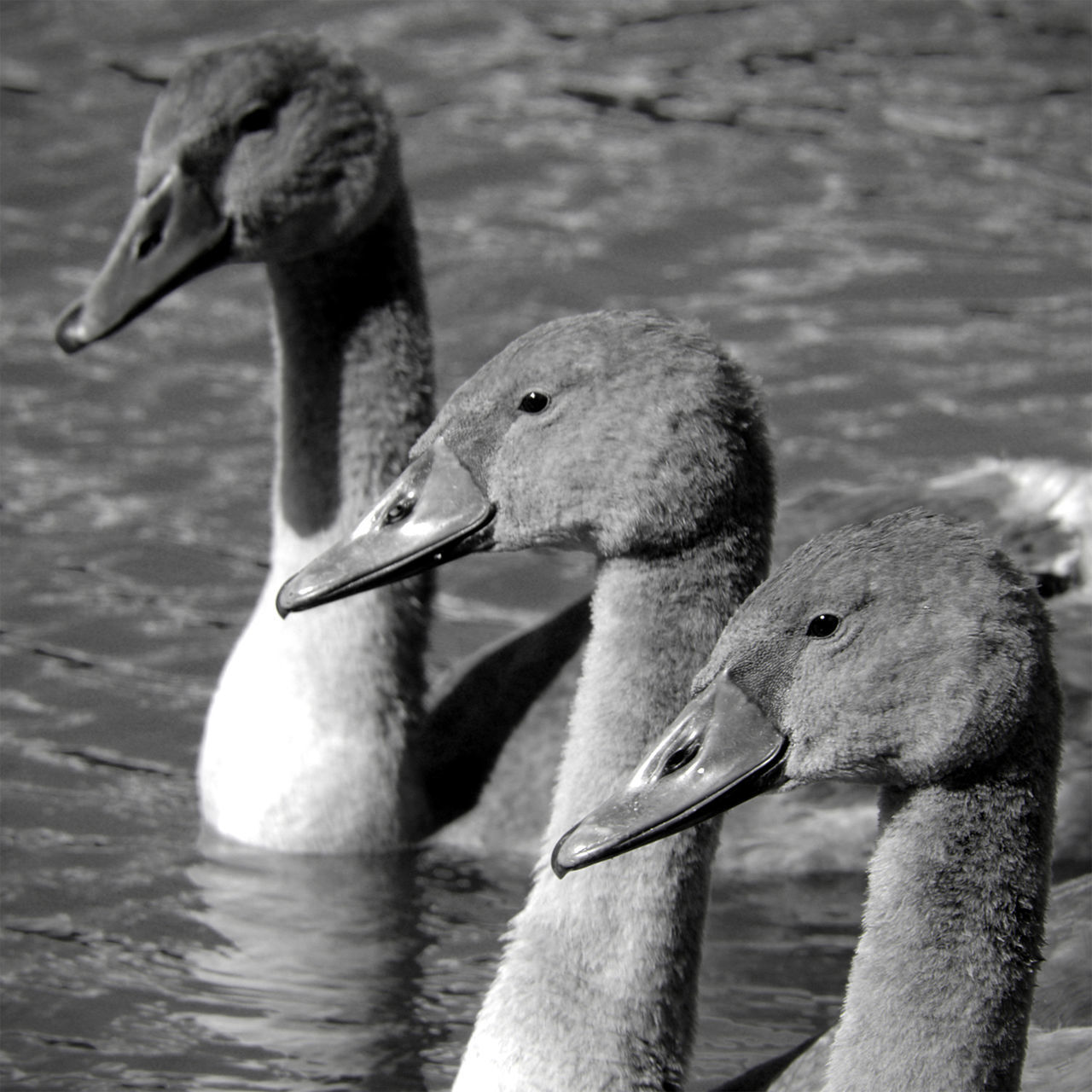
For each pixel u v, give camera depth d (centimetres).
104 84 2316
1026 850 780
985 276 1997
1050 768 782
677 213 2098
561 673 1285
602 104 2292
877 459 1716
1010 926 780
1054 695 781
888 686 793
